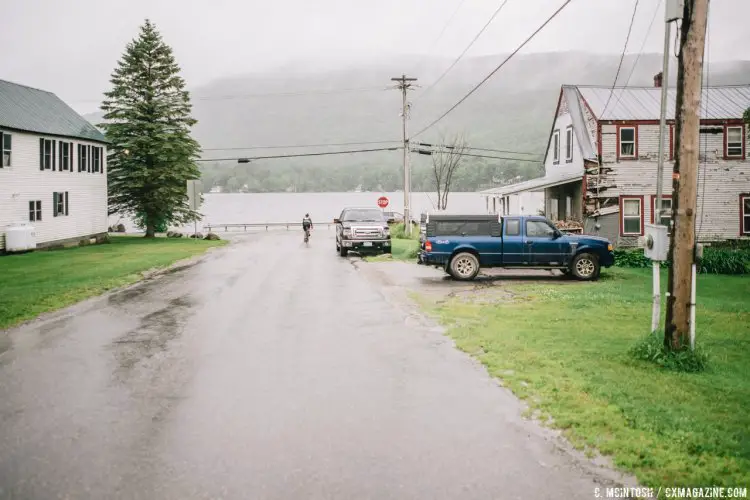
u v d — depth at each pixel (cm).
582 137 3406
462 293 1761
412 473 559
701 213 3303
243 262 2792
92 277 2111
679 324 938
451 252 2083
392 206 14488
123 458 593
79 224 3966
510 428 674
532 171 14200
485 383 848
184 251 3347
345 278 2152
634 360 951
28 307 1498
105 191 4381
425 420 700
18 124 3250
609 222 3300
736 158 3294
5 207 3166
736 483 530
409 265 2648
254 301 1622
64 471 564
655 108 3369
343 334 1190
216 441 636
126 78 4559
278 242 4378
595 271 2098
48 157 3581
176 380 869
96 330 1241
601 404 741
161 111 4541
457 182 14650
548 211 4016
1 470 566
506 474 557
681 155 923
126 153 4409
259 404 759
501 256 2089
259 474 557
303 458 593
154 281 2075
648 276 2264
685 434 634
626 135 3291
